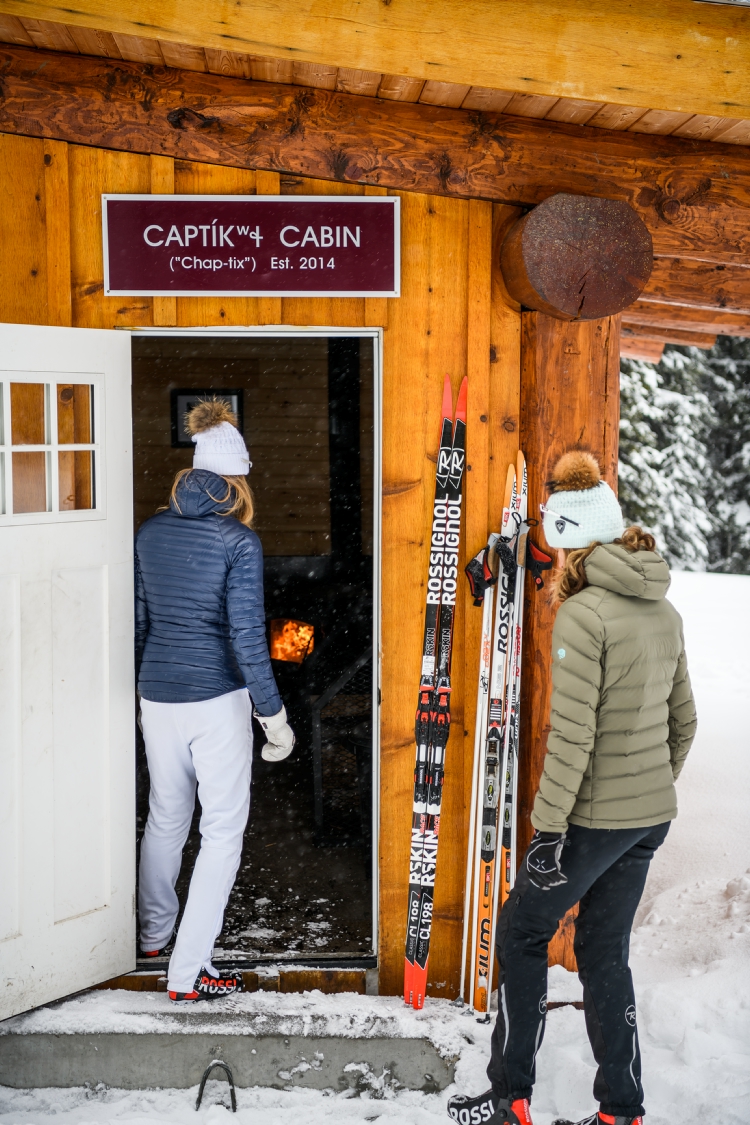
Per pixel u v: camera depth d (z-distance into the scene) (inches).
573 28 95.9
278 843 158.4
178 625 105.5
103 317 106.8
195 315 107.3
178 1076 101.1
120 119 104.0
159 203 105.3
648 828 85.4
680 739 94.0
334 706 185.0
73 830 107.2
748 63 98.4
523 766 112.9
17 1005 102.7
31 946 103.5
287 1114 97.5
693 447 859.4
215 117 104.8
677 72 97.9
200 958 104.7
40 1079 100.7
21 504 103.7
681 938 124.0
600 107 102.2
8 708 100.9
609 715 84.1
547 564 106.2
